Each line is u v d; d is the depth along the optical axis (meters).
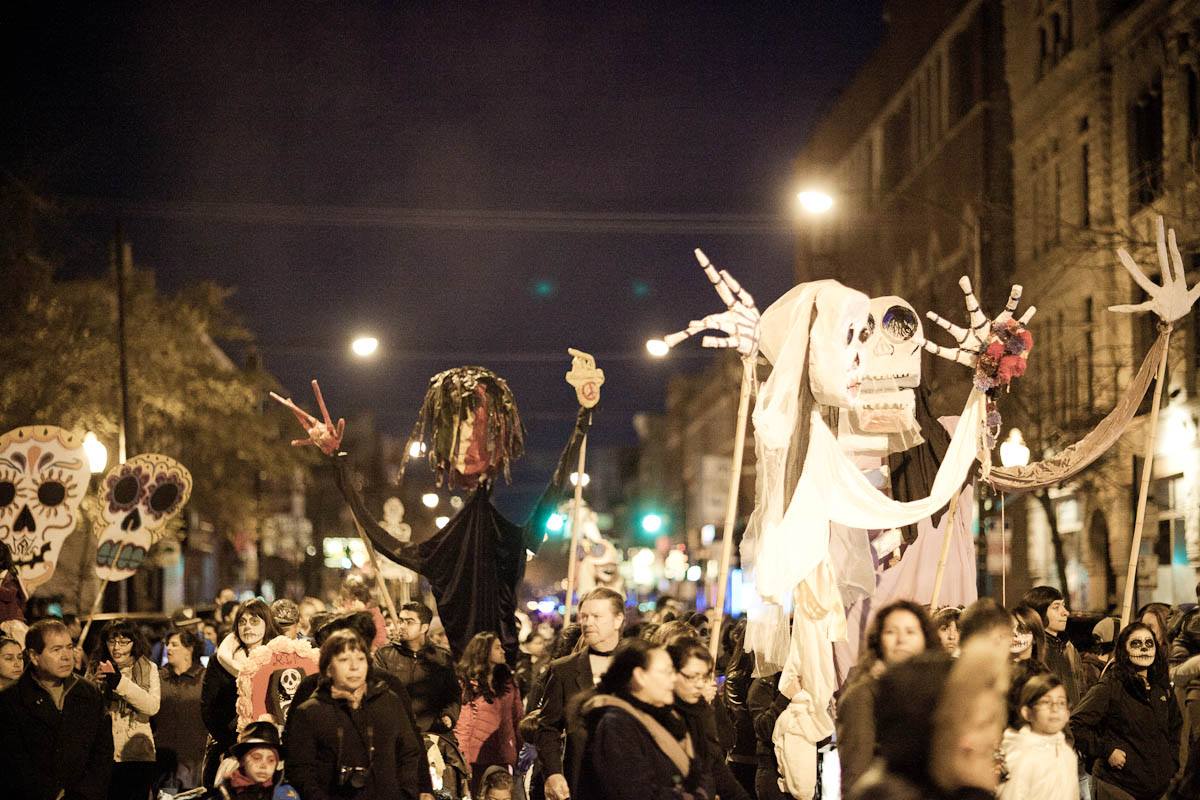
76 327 33.44
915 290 48.28
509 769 12.23
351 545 17.98
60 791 9.62
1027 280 38.34
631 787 6.97
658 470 120.12
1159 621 11.34
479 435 13.41
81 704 9.78
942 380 41.41
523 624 21.42
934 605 10.23
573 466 13.14
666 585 68.94
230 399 39.38
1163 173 29.41
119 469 16.27
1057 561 27.59
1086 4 35.03
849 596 10.30
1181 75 29.59
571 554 12.47
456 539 13.35
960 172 43.78
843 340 9.82
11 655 10.15
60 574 35.66
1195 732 10.75
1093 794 10.58
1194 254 26.23
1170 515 28.52
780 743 9.72
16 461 15.05
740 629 11.95
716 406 86.56
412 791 8.62
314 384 12.73
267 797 9.18
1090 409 28.36
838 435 10.91
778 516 9.88
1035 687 8.27
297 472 43.09
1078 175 35.28
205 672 11.46
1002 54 41.59
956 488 10.38
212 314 39.19
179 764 13.43
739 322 9.55
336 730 8.32
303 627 16.28
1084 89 34.72
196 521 54.09
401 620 12.13
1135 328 30.14
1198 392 27.09
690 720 7.62
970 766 4.59
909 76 49.84
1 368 31.75
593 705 7.25
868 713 6.65
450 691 12.09
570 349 12.96
